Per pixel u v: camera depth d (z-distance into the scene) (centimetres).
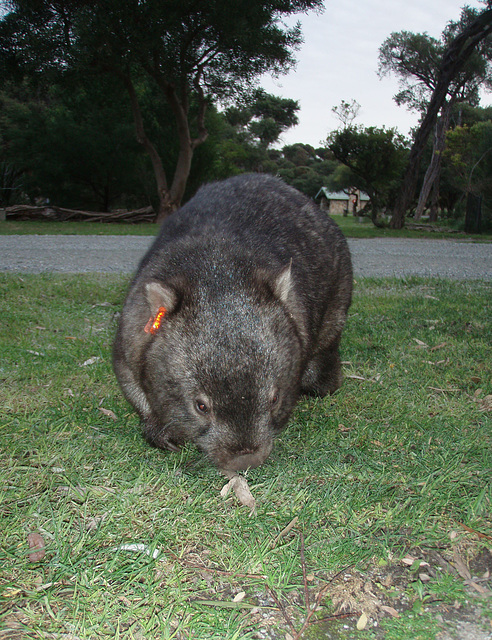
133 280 99
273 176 126
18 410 104
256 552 68
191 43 688
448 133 1310
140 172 988
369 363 139
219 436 76
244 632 58
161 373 81
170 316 80
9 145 1060
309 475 85
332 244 117
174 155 947
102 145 958
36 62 655
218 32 652
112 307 191
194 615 60
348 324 173
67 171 995
